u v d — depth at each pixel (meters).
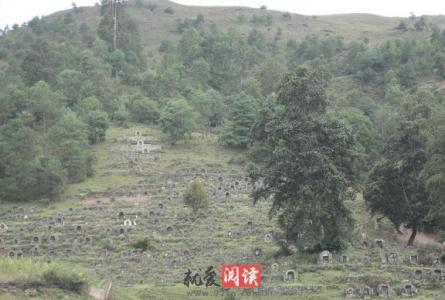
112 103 184.00
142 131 170.62
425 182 79.31
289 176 77.06
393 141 93.75
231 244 92.75
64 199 126.88
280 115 79.56
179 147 159.12
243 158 145.50
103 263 85.31
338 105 173.50
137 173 140.38
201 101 180.00
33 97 162.12
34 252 93.31
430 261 72.12
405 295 61.81
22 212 119.31
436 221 90.25
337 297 62.03
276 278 68.12
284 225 78.38
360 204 113.69
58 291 43.66
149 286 69.88
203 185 128.88
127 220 107.00
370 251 78.00
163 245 93.81
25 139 135.25
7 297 40.91
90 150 151.88
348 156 78.75
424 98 142.12
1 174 133.12
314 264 72.25
